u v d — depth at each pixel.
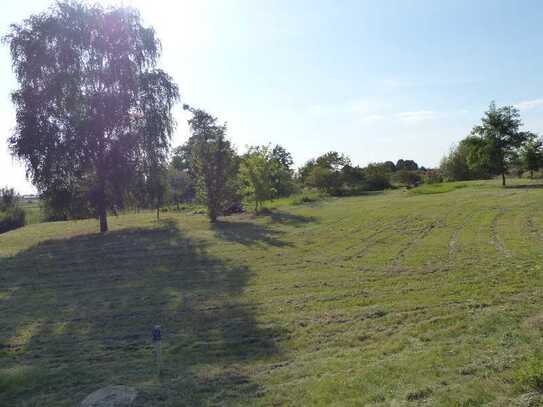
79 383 6.45
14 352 8.16
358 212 25.72
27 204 58.75
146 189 25.66
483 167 39.31
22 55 22.31
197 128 24.84
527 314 7.46
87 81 23.16
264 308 9.66
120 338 8.55
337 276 11.88
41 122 22.19
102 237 22.56
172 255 16.77
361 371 5.81
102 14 23.42
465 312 7.99
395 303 9.07
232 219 26.41
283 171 37.56
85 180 23.98
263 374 6.21
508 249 13.17
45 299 12.02
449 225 18.86
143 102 24.19
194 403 5.40
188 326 8.96
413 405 4.56
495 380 4.89
